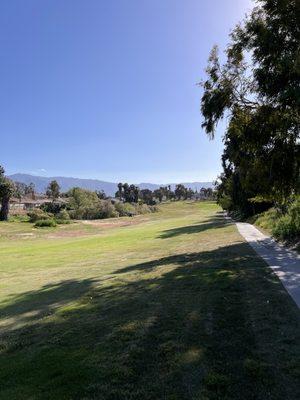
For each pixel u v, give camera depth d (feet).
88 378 18.10
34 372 19.49
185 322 24.80
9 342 24.95
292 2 45.32
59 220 211.20
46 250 99.86
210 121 57.98
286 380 16.56
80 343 22.95
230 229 109.29
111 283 41.57
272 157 55.47
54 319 29.01
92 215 262.47
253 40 50.83
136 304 30.60
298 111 48.67
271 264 44.04
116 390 16.74
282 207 83.41
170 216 273.75
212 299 30.09
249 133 55.72
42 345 23.44
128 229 175.32
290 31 46.88
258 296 30.04
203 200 574.15
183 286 35.81
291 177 56.75
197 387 16.42
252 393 15.72
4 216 214.69
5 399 17.04
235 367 17.97
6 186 213.05
